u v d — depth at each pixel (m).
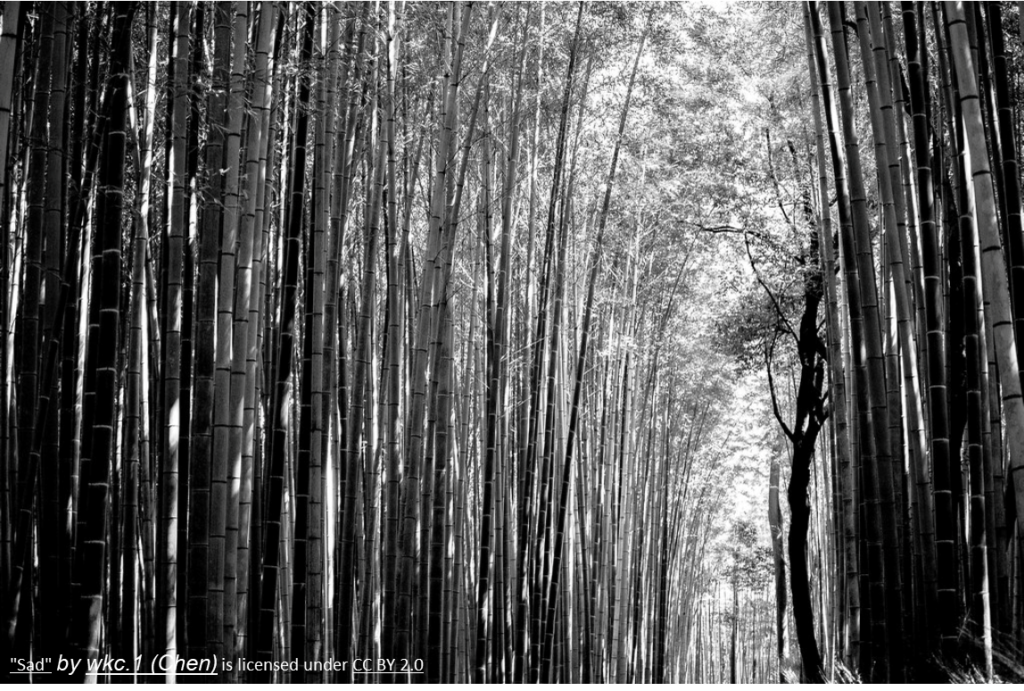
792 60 11.73
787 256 12.38
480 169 9.85
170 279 5.60
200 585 5.21
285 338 5.97
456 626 8.23
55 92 5.45
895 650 6.81
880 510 6.97
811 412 12.19
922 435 7.10
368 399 7.89
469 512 10.34
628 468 13.39
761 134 12.53
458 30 8.08
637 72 11.79
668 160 12.62
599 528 12.33
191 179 6.07
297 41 6.95
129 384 6.07
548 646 9.56
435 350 7.50
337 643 6.84
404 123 7.99
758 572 23.22
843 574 12.27
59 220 5.55
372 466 7.87
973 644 6.15
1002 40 5.59
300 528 6.26
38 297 5.36
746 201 12.62
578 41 9.41
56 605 5.30
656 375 15.07
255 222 6.00
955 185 7.10
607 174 12.16
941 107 7.66
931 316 6.40
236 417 5.47
